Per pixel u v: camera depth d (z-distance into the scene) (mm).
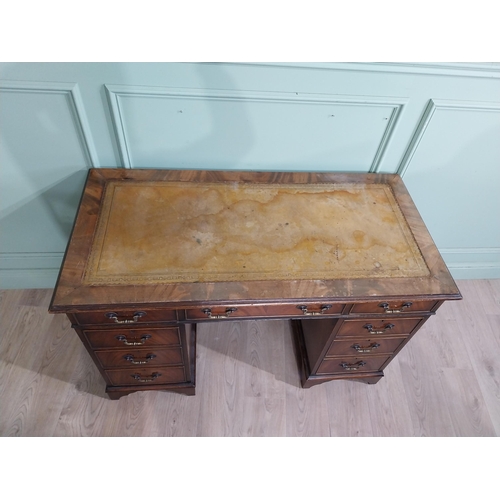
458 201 1639
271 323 1793
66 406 1474
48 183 1392
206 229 1173
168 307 1007
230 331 1750
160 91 1144
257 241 1158
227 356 1666
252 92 1179
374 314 1177
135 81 1127
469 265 1986
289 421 1504
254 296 1032
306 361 1564
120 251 1094
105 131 1255
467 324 1867
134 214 1190
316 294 1055
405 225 1255
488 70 1172
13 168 1328
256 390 1575
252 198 1281
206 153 1349
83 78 1108
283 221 1221
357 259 1146
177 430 1450
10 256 1650
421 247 1197
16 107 1158
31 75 1085
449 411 1574
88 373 1564
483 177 1536
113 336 1147
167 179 1307
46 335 1656
